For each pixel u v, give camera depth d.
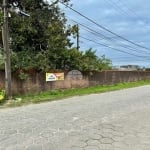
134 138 7.98
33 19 25.47
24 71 21.94
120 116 11.54
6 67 18.14
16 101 17.73
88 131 8.84
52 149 6.96
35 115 12.09
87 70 30.02
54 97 20.25
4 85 20.22
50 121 10.55
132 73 45.69
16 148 7.08
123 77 41.41
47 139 7.88
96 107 14.45
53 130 8.99
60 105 15.80
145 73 53.31
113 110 13.26
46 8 27.22
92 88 29.28
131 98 19.08
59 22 27.14
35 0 26.59
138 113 12.32
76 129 9.13
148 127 9.40
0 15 21.78
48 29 26.00
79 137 8.09
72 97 20.95
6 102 17.30
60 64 26.03
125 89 29.14
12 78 21.05
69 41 27.77
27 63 22.34
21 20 25.03
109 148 7.02
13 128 9.35
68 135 8.32
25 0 26.02
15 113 12.88
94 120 10.67
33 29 24.77
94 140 7.76
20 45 25.09
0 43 24.75
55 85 25.25
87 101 17.66
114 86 33.31
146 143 7.46
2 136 8.28
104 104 15.73
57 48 25.31
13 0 26.17
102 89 27.88
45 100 18.64
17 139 7.92
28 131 8.89
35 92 22.94
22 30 24.53
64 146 7.20
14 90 21.11
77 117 11.37
